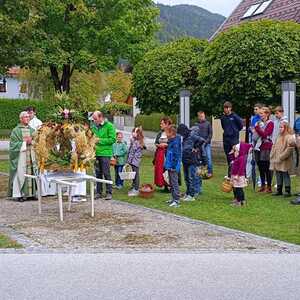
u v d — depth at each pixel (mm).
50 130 11445
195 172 13055
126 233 9531
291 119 15680
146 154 27359
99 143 13219
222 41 21047
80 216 11242
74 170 11602
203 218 10773
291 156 13289
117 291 6375
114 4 32188
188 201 12867
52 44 29953
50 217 11188
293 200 12469
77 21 31547
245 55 20234
